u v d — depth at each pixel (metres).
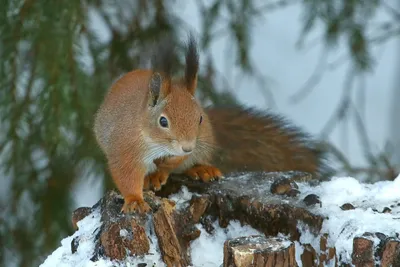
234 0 11.48
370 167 10.98
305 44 17.27
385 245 6.46
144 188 8.29
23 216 11.38
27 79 10.44
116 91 8.97
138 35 11.97
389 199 7.48
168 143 7.98
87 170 11.05
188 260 7.39
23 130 10.50
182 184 8.21
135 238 7.04
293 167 10.28
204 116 8.60
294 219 7.19
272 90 16.88
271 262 6.38
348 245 6.64
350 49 11.47
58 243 11.29
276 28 17.52
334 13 11.34
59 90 9.84
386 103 16.88
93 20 12.59
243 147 10.38
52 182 11.14
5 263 11.41
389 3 15.89
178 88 8.25
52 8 9.98
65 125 9.93
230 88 12.34
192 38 8.43
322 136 12.10
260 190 7.79
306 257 7.05
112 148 8.26
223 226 7.61
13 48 10.25
